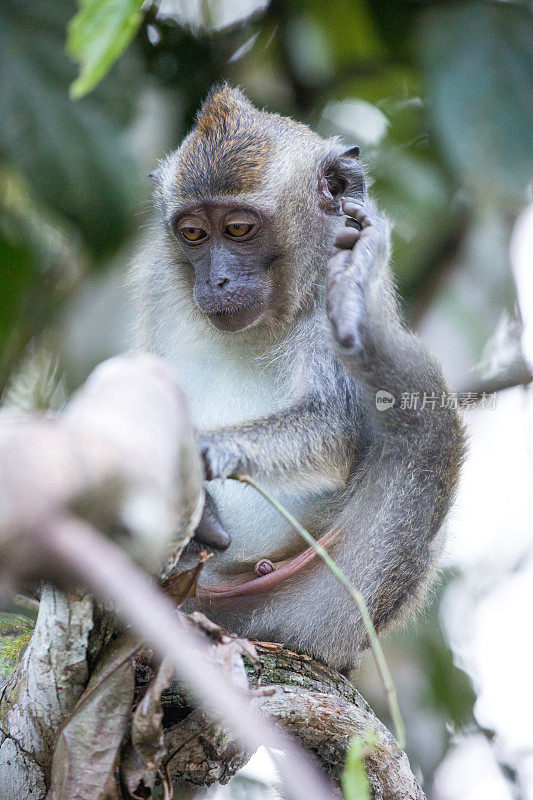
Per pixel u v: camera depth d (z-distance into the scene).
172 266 11.02
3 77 10.95
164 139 13.03
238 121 10.71
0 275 11.76
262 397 10.81
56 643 6.10
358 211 8.57
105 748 5.98
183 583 5.84
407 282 12.95
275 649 8.69
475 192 11.98
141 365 3.94
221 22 13.85
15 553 2.53
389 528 9.30
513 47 12.38
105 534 2.86
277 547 9.84
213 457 9.04
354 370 8.85
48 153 10.90
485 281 12.86
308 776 4.18
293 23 13.70
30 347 12.27
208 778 7.23
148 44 13.49
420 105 13.86
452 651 13.66
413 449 9.31
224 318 10.36
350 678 9.99
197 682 3.13
